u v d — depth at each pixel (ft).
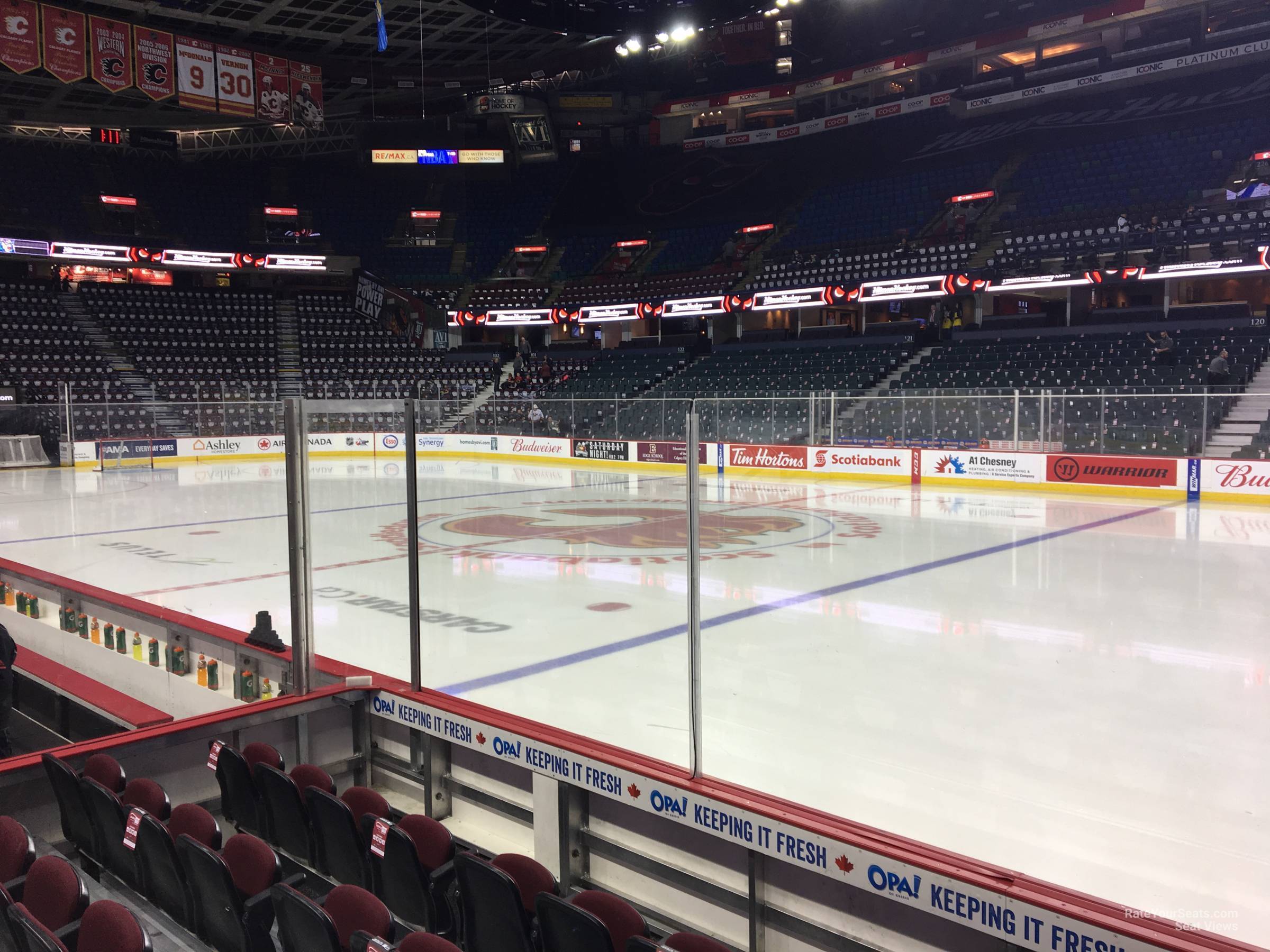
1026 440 53.21
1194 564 30.48
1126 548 33.65
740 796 10.82
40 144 97.35
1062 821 11.90
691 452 10.82
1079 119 94.07
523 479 62.18
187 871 10.73
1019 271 72.38
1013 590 26.76
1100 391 58.29
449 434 81.35
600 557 32.71
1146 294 77.66
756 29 107.24
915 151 103.14
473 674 18.42
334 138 105.60
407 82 102.63
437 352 100.27
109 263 90.07
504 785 13.92
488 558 32.55
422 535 37.91
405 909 11.00
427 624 22.90
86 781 12.33
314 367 94.48
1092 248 72.90
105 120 93.56
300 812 12.68
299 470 15.20
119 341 89.25
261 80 85.61
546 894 9.16
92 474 66.85
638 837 12.11
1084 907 8.35
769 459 63.57
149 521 42.32
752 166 113.50
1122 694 17.30
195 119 95.61
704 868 11.41
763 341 90.12
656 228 109.19
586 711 16.02
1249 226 67.46
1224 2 84.58
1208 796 12.75
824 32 110.01
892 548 34.09
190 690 20.01
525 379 90.74
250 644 17.87
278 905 9.30
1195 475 47.44
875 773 13.43
